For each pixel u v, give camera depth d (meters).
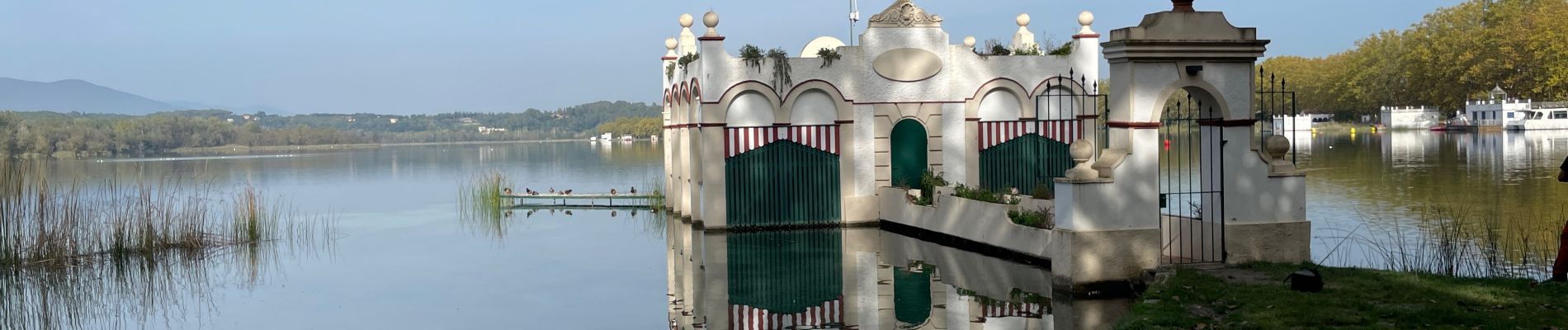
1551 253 20.81
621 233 30.97
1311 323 12.95
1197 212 18.38
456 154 124.75
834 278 20.94
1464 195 34.94
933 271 21.20
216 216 36.56
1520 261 19.97
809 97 30.02
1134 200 17.12
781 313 17.66
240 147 152.88
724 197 29.80
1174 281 15.85
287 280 22.36
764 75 29.67
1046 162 30.83
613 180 61.31
